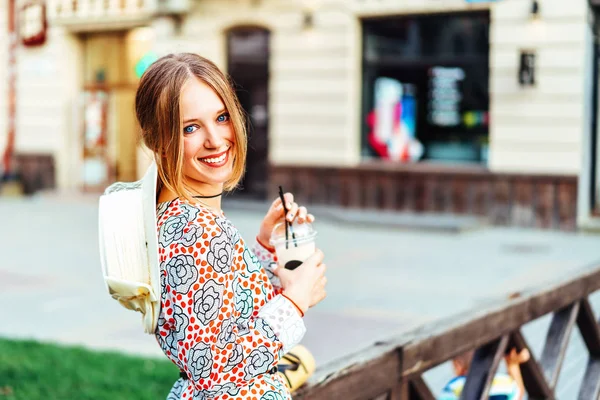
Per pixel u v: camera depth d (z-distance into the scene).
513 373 3.15
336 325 6.85
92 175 17.23
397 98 13.65
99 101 17.03
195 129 1.76
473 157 13.06
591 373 3.40
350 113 13.87
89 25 16.56
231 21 14.73
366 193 13.79
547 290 3.04
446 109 13.23
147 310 1.69
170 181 1.74
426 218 12.89
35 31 17.08
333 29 13.85
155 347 6.20
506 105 12.53
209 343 1.65
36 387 4.81
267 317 1.75
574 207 12.20
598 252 10.48
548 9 12.09
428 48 13.30
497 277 8.89
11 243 11.41
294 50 14.23
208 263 1.66
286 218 2.00
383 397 2.33
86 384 4.91
